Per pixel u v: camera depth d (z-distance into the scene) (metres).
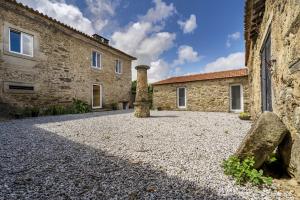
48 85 9.09
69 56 10.31
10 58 7.48
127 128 5.38
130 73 16.12
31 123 6.03
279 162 2.23
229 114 9.88
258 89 4.85
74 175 2.18
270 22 3.00
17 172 2.24
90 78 11.84
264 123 2.08
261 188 1.86
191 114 9.99
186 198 1.70
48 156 2.84
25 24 8.03
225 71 12.98
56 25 9.43
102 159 2.74
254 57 5.61
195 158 2.80
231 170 2.15
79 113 10.20
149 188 1.87
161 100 14.12
